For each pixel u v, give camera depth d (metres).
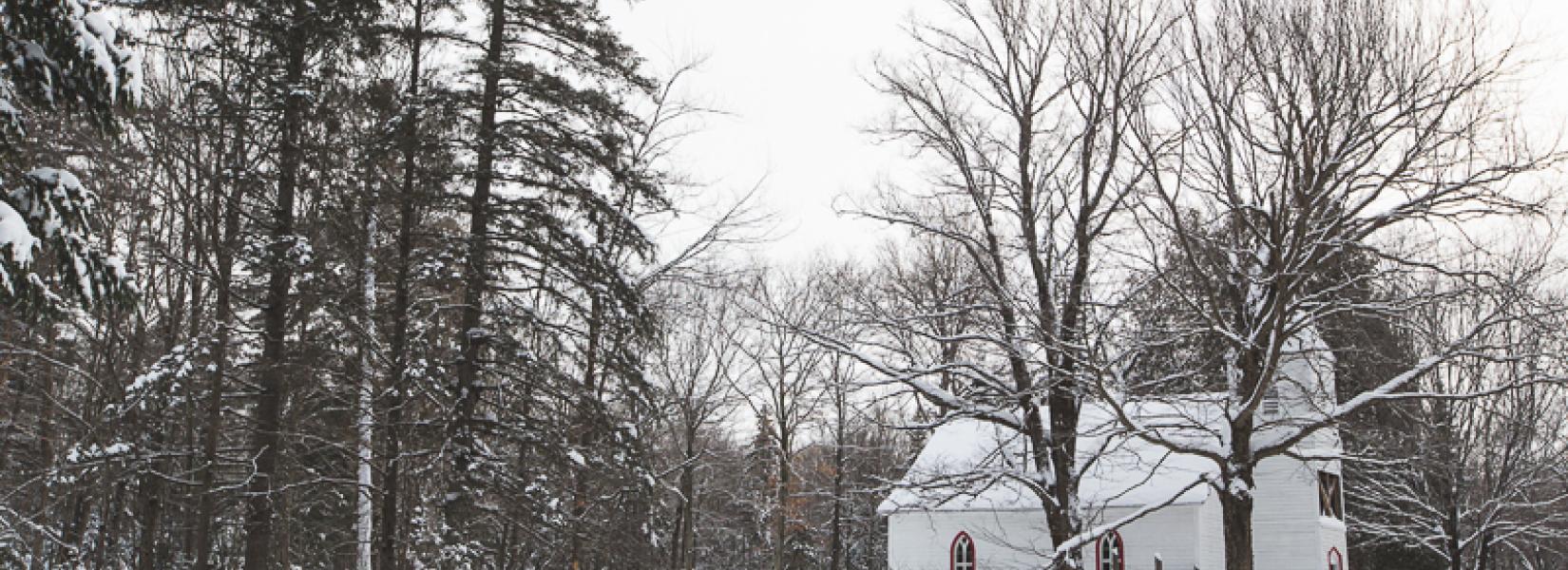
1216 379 22.61
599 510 23.22
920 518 39.00
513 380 21.31
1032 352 20.98
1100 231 20.73
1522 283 17.52
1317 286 20.95
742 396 37.06
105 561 24.00
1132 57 20.03
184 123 17.83
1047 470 21.17
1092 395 20.69
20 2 9.99
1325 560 37.09
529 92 21.78
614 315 21.73
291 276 19.55
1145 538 35.06
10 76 10.37
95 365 21.55
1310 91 17.34
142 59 17.73
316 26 18.56
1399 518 42.16
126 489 23.77
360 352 20.83
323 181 19.11
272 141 18.64
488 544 24.64
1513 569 47.44
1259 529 37.09
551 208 22.77
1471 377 31.41
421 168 20.62
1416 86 17.12
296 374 19.52
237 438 23.22
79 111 10.74
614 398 24.58
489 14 22.23
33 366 22.91
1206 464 35.41
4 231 9.65
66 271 10.59
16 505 23.77
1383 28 17.25
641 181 22.19
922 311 21.48
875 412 30.61
